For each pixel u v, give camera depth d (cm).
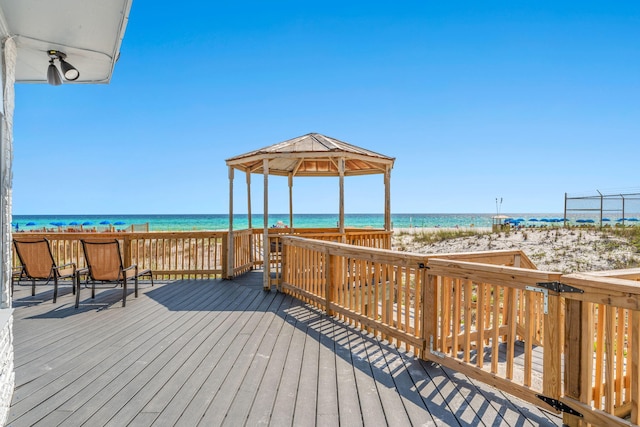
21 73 380
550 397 203
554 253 1198
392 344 346
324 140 686
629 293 164
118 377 269
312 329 395
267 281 615
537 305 371
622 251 1133
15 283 682
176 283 683
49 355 316
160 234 719
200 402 229
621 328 210
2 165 252
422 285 304
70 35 289
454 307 276
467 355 263
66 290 620
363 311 394
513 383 224
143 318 442
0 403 200
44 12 251
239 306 503
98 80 390
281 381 262
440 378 268
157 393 242
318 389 248
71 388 250
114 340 358
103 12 253
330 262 457
